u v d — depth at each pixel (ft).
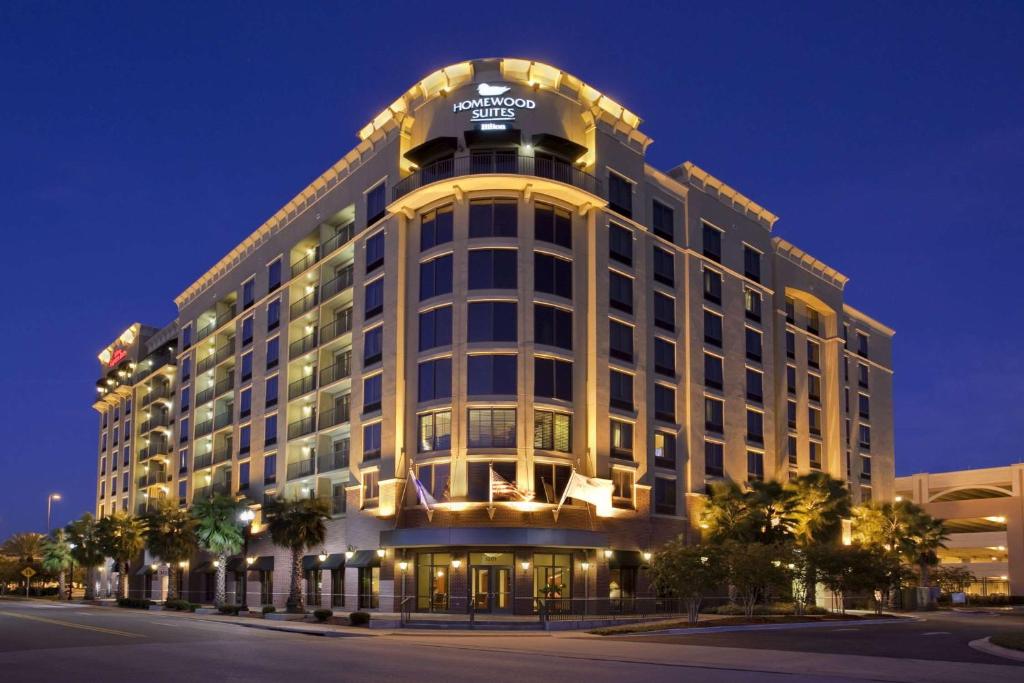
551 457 153.58
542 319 157.58
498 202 159.63
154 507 278.26
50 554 306.14
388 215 171.63
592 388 161.27
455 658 79.00
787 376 228.02
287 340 208.54
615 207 174.50
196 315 264.93
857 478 254.88
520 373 153.17
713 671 68.80
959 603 257.14
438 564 152.76
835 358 244.63
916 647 91.71
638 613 160.97
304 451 201.36
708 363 193.67
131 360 318.04
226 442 243.40
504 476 150.00
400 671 67.15
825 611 161.89
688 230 193.77
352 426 173.88
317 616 143.95
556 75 167.73
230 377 239.71
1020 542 295.07
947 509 313.94
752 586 140.67
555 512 151.53
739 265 208.23
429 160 168.55
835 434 240.12
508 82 165.17
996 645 90.22
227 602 220.23
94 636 101.86
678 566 129.59
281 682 59.82
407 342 163.94
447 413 155.02
